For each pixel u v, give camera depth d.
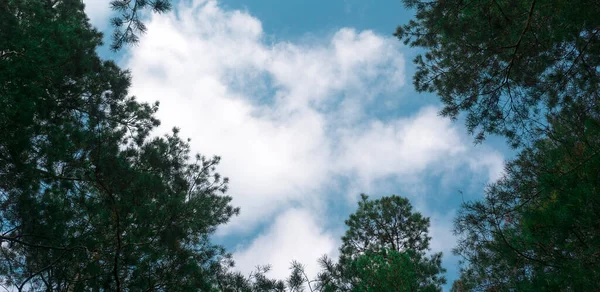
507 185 6.88
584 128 6.10
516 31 6.77
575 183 5.34
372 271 9.67
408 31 8.90
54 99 8.20
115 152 8.29
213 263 9.00
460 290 11.44
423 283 10.33
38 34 7.41
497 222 6.70
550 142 6.66
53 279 7.51
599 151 5.36
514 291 5.95
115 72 10.37
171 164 10.02
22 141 7.14
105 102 9.80
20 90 6.91
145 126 10.82
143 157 9.29
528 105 7.41
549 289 5.16
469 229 6.98
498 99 7.69
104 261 7.52
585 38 6.41
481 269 6.97
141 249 7.64
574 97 7.04
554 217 5.22
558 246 5.50
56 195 7.83
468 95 8.02
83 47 8.73
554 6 5.96
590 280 4.87
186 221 8.45
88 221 7.97
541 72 7.14
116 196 7.83
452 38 7.49
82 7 10.16
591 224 5.05
